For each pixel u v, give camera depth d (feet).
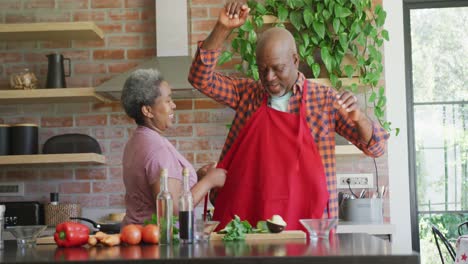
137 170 8.61
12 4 16.19
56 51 16.17
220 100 9.43
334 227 7.90
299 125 8.93
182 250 6.52
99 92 14.96
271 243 7.16
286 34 8.87
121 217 15.24
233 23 8.48
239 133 9.23
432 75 16.79
